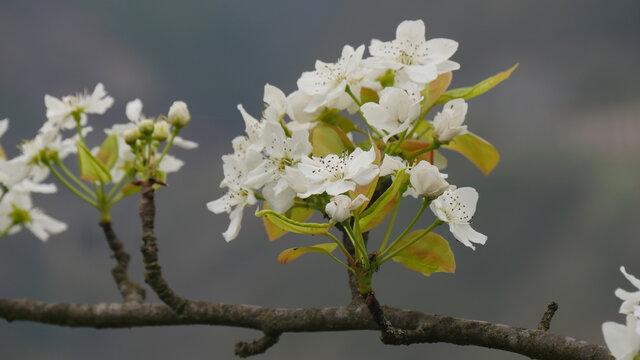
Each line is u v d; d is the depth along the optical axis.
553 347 1.25
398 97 1.27
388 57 1.29
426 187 1.25
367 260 1.25
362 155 1.25
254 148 1.27
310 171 1.25
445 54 1.29
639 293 1.22
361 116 1.30
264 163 1.27
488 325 1.26
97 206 1.38
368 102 1.28
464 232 1.26
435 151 1.33
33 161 1.37
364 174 1.25
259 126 1.28
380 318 1.26
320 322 1.29
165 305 1.35
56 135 1.38
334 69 1.29
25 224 1.43
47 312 1.37
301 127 1.30
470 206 1.26
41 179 1.38
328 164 1.25
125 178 1.39
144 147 1.34
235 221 1.28
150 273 1.32
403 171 1.25
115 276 1.38
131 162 1.39
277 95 1.29
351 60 1.29
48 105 1.37
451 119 1.28
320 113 1.29
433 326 1.27
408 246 1.27
